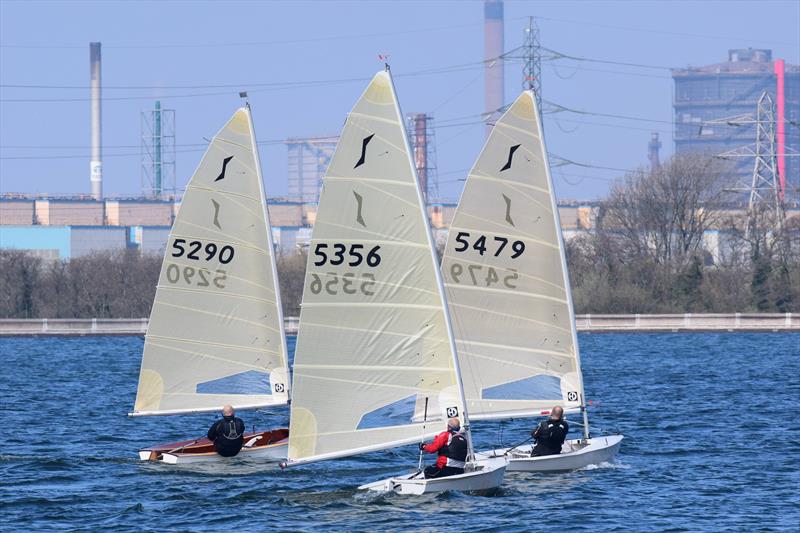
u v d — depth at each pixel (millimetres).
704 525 132625
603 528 130625
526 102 162000
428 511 136375
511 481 152750
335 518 134500
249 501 144625
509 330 161625
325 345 137000
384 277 136625
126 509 141625
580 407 162625
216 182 179250
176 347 180000
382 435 137125
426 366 136875
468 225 161000
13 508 143125
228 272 179125
